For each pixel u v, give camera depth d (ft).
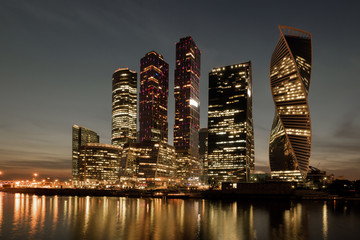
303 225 293.43
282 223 305.94
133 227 273.13
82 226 278.46
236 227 277.03
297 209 464.65
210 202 645.51
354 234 248.32
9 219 329.72
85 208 469.98
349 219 341.41
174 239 221.46
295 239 226.17
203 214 385.09
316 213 404.77
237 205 549.13
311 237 234.58
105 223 298.15
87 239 221.46
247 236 234.58
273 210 447.42
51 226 278.67
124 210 436.76
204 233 245.04
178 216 360.69
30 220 321.11
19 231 253.03
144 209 455.22
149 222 306.14
